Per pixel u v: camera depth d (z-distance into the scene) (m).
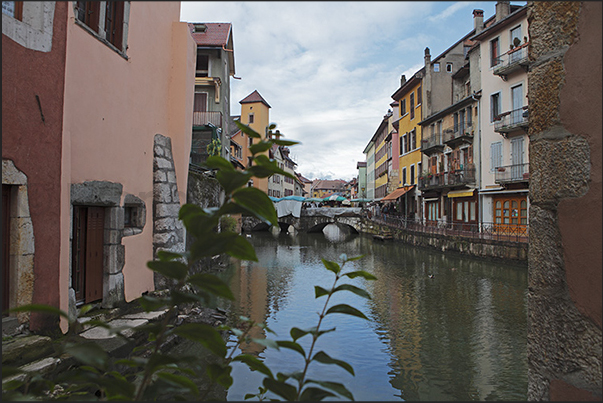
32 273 4.04
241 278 14.58
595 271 1.53
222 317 8.09
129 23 6.00
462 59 31.31
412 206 34.84
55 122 4.36
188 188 10.58
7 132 3.73
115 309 5.61
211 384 1.52
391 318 9.10
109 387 1.32
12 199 3.88
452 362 6.32
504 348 7.05
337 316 9.14
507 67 19.36
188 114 7.82
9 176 3.74
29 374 1.33
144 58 6.55
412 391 5.16
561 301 1.71
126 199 6.06
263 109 47.66
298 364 5.83
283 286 12.97
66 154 4.54
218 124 20.11
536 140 1.91
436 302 10.79
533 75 1.94
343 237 40.25
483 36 22.17
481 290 12.41
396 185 40.94
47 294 4.24
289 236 41.94
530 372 1.90
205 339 1.29
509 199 20.45
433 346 7.10
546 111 1.84
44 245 4.21
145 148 6.68
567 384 1.65
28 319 3.98
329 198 52.84
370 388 5.18
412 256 21.75
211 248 1.17
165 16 7.33
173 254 1.19
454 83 29.77
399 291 12.30
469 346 7.16
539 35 1.91
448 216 26.95
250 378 5.04
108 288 5.68
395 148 41.69
